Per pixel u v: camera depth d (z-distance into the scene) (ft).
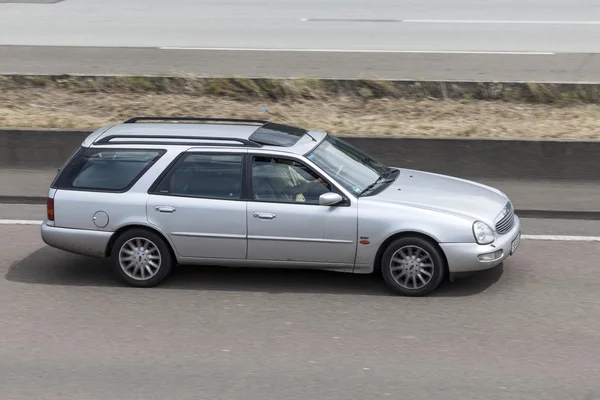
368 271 49.55
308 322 45.47
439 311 46.93
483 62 99.45
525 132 80.43
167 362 40.47
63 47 107.96
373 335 43.65
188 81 91.81
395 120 85.30
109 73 94.38
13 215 67.05
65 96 91.56
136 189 50.57
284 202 49.47
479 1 147.13
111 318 46.16
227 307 47.73
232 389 37.50
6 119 84.94
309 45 109.91
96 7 143.02
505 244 49.60
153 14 135.23
